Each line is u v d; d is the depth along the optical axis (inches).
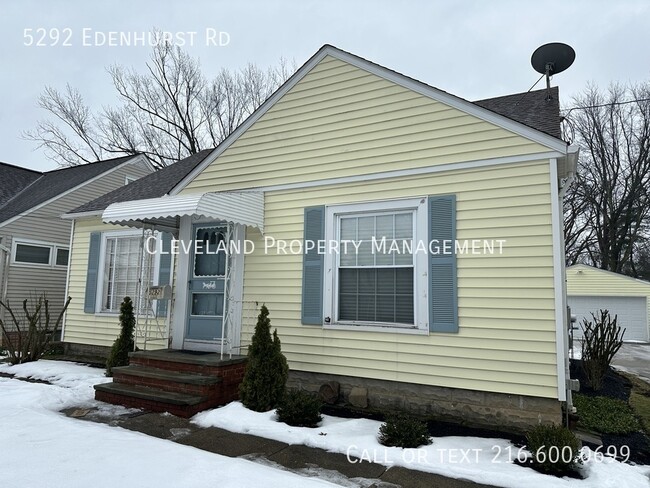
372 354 223.6
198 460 148.1
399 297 223.3
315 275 243.6
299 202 256.8
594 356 330.0
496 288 199.5
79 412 214.5
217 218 232.7
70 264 393.4
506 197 202.8
